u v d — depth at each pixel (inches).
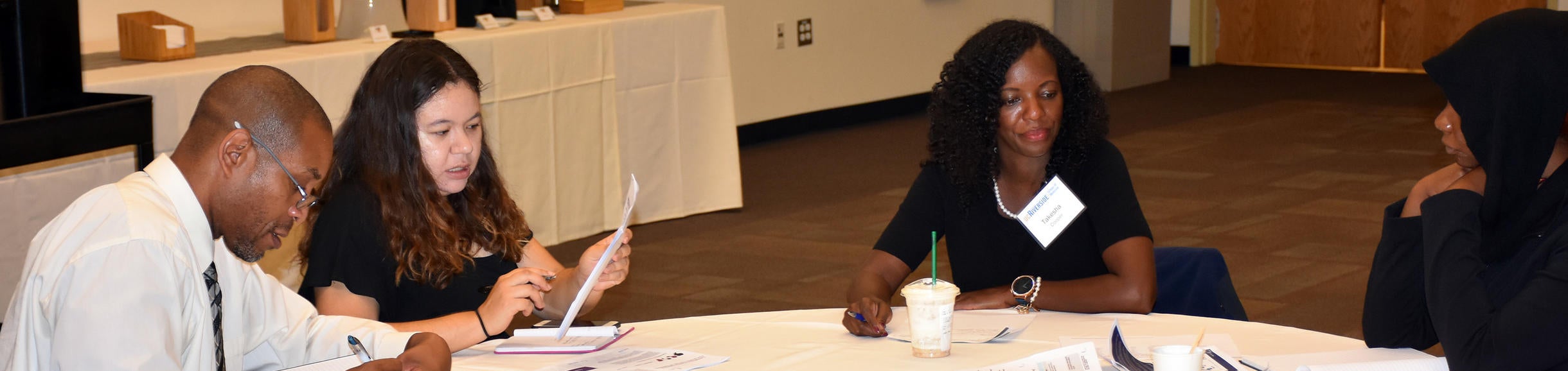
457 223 82.9
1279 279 162.1
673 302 157.2
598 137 186.7
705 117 205.2
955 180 88.7
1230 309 93.4
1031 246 87.9
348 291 79.2
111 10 179.2
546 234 181.0
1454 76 65.3
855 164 258.7
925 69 330.3
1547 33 62.2
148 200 55.6
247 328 70.3
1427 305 65.6
